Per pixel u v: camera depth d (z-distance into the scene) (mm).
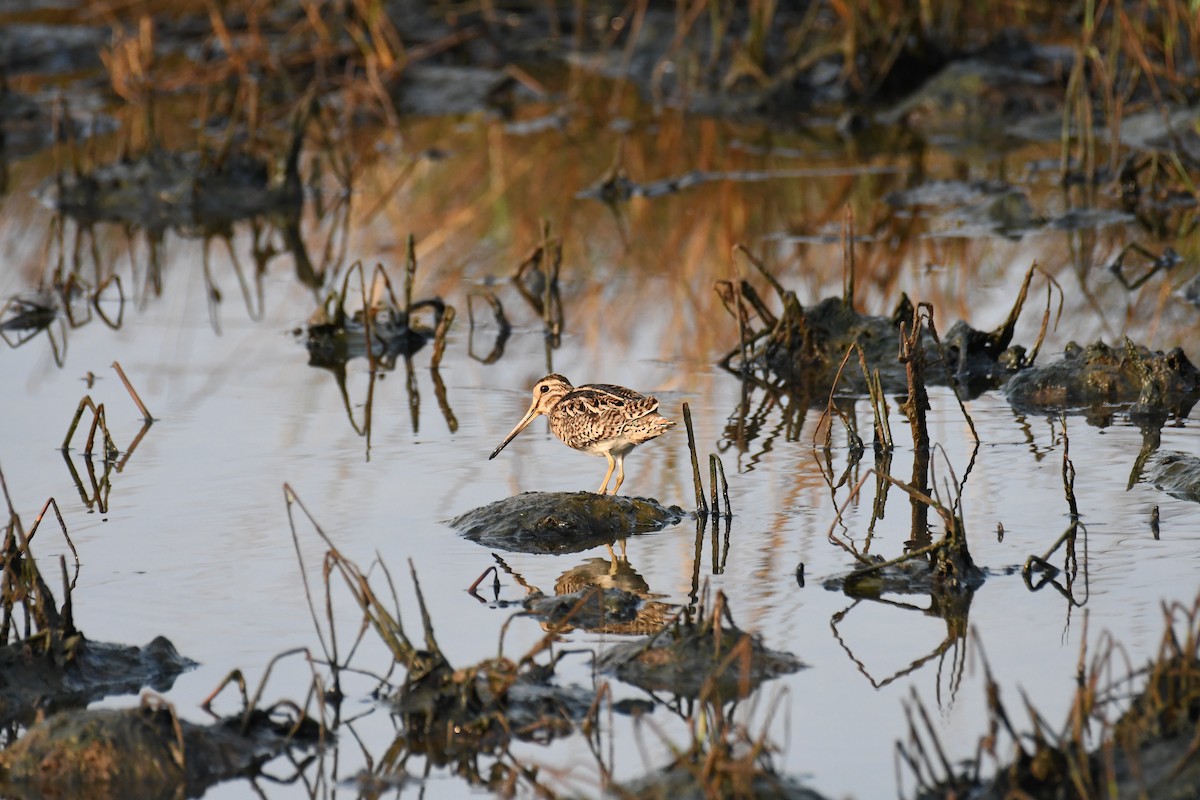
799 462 13469
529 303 19406
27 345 17797
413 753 8719
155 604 10547
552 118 28453
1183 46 25953
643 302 19172
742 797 7738
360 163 26312
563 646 9898
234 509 12391
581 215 22875
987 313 17703
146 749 8516
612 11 31766
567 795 8195
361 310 18516
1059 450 13492
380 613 9328
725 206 22938
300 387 16234
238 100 24859
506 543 11688
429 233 22516
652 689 9305
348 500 12625
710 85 28984
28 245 22312
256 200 24391
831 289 18719
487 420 15055
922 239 20859
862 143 26438
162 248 22188
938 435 14094
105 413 15180
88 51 31047
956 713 8852
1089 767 7961
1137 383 15008
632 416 12102
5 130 27734
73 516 12234
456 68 30062
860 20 28188
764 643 9773
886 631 9961
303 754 8742
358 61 30125
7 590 9688
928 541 11453
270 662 9102
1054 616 10039
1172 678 8195
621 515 12039
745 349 16469
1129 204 21969
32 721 9211
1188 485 12195
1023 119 26547
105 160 25812
